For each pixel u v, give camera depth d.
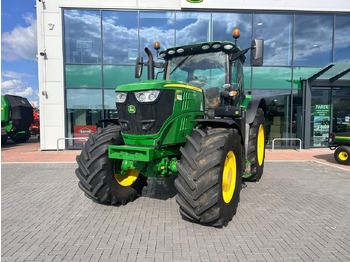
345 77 10.49
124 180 4.01
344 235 2.95
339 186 5.07
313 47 10.59
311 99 11.05
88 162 3.50
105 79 10.35
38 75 10.03
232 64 4.07
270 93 10.69
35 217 3.50
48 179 5.69
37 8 9.80
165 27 10.38
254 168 4.88
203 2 10.16
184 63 4.30
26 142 15.71
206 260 2.43
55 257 2.50
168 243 2.75
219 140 2.95
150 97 2.95
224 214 2.99
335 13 10.47
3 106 13.94
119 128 3.82
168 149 3.30
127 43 10.34
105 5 10.08
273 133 10.82
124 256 2.50
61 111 10.15
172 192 4.65
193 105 3.52
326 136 11.16
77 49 10.16
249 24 10.45
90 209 3.79
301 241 2.80
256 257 2.48
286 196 4.41
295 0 10.24
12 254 2.55
